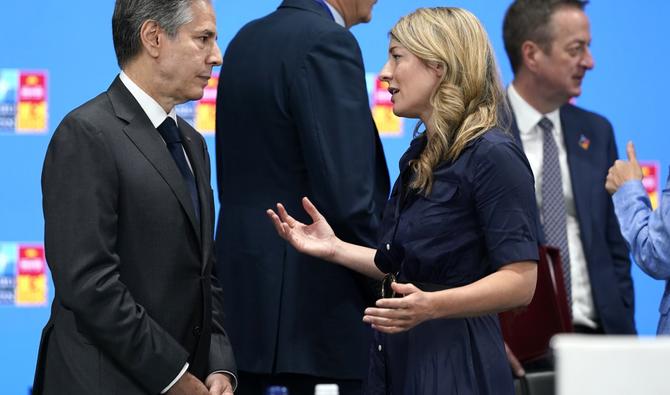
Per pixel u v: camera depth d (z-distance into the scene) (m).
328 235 7.25
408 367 6.36
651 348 3.53
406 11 10.91
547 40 9.61
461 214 6.23
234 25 10.77
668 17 11.27
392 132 10.82
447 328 6.32
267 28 8.18
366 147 7.73
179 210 6.31
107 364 6.13
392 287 5.95
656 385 3.53
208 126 10.61
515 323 8.59
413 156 6.56
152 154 6.28
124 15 6.39
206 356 6.60
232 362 6.89
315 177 7.68
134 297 6.21
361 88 7.84
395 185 6.69
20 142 10.40
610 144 10.05
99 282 5.98
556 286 8.75
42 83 10.42
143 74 6.41
